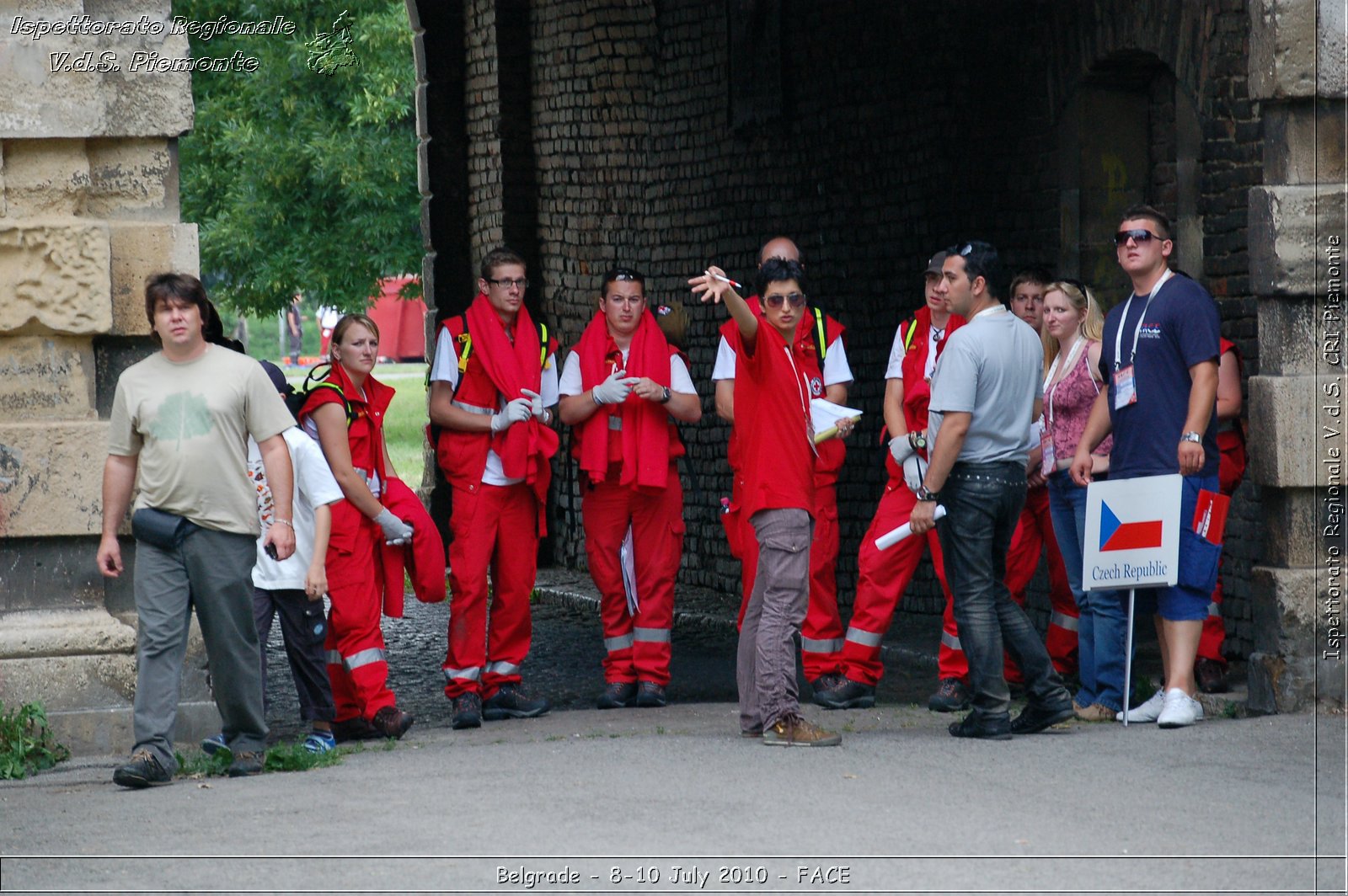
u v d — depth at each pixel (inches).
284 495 406.3
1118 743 422.3
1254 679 473.4
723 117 814.5
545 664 671.8
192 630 458.0
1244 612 553.6
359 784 392.2
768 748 426.0
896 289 725.9
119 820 358.0
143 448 399.5
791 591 429.4
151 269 454.0
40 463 444.8
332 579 477.1
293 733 519.2
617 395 518.3
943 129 693.3
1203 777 378.3
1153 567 448.5
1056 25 631.8
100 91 443.5
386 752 454.0
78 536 451.8
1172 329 451.2
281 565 455.8
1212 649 498.6
